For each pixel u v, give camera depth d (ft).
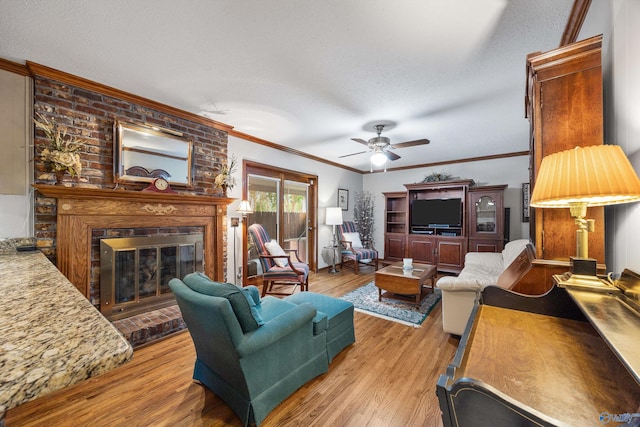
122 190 7.79
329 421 4.83
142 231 8.55
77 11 4.86
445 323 7.98
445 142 13.33
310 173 16.92
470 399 2.02
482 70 6.75
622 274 3.20
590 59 4.07
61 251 6.97
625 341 2.12
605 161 2.99
